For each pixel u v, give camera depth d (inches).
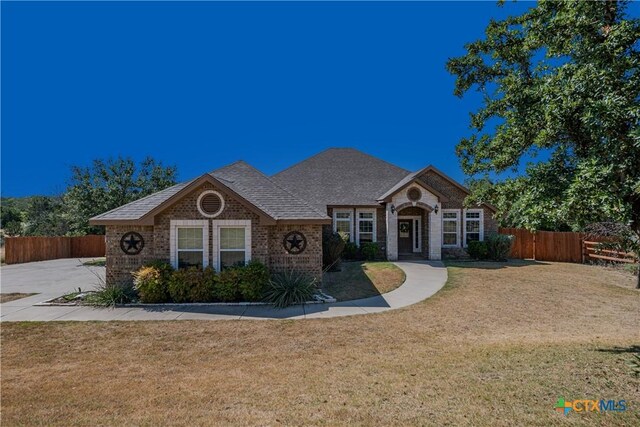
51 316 389.7
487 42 317.1
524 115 247.8
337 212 873.5
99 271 802.8
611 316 379.9
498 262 784.3
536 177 227.1
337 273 654.5
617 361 215.8
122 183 1014.4
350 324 352.2
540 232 845.8
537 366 214.1
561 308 414.6
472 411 161.5
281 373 224.1
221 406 176.7
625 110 170.9
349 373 220.4
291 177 969.5
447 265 734.5
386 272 645.3
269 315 390.9
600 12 201.3
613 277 610.9
